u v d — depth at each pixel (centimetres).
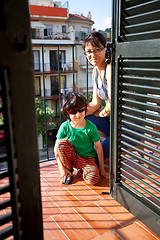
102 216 156
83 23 2738
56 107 2031
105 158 226
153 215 137
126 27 140
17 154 61
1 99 58
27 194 66
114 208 165
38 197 71
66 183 201
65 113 198
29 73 62
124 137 156
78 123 196
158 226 134
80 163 204
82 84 2122
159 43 118
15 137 60
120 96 155
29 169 66
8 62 55
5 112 58
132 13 136
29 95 63
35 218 70
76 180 209
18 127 60
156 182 135
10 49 55
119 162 166
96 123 236
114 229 143
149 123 136
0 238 67
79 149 205
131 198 155
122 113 155
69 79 2059
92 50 195
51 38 2125
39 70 1927
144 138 142
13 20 55
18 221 65
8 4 53
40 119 1531
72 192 189
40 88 1942
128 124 151
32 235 70
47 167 240
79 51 2123
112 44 152
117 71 151
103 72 209
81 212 161
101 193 184
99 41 191
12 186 63
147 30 128
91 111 237
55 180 210
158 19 121
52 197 182
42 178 215
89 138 201
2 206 65
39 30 2080
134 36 136
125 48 142
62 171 205
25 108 62
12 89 57
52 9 2292
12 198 64
